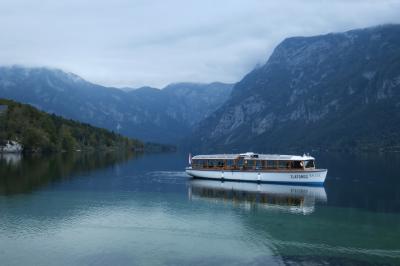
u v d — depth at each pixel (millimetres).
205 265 45219
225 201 83312
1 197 83188
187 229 59781
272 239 55094
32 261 45344
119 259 46500
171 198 86125
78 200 81562
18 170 136000
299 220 66375
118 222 63500
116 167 166750
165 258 47125
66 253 48156
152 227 60562
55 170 141250
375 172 150250
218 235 56750
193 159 127938
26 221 63031
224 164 123125
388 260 47125
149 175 134000
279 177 112188
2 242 52094
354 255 48781
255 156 120188
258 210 74312
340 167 177250
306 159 112312
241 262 46219
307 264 45750
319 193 95250
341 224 63844
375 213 72312
